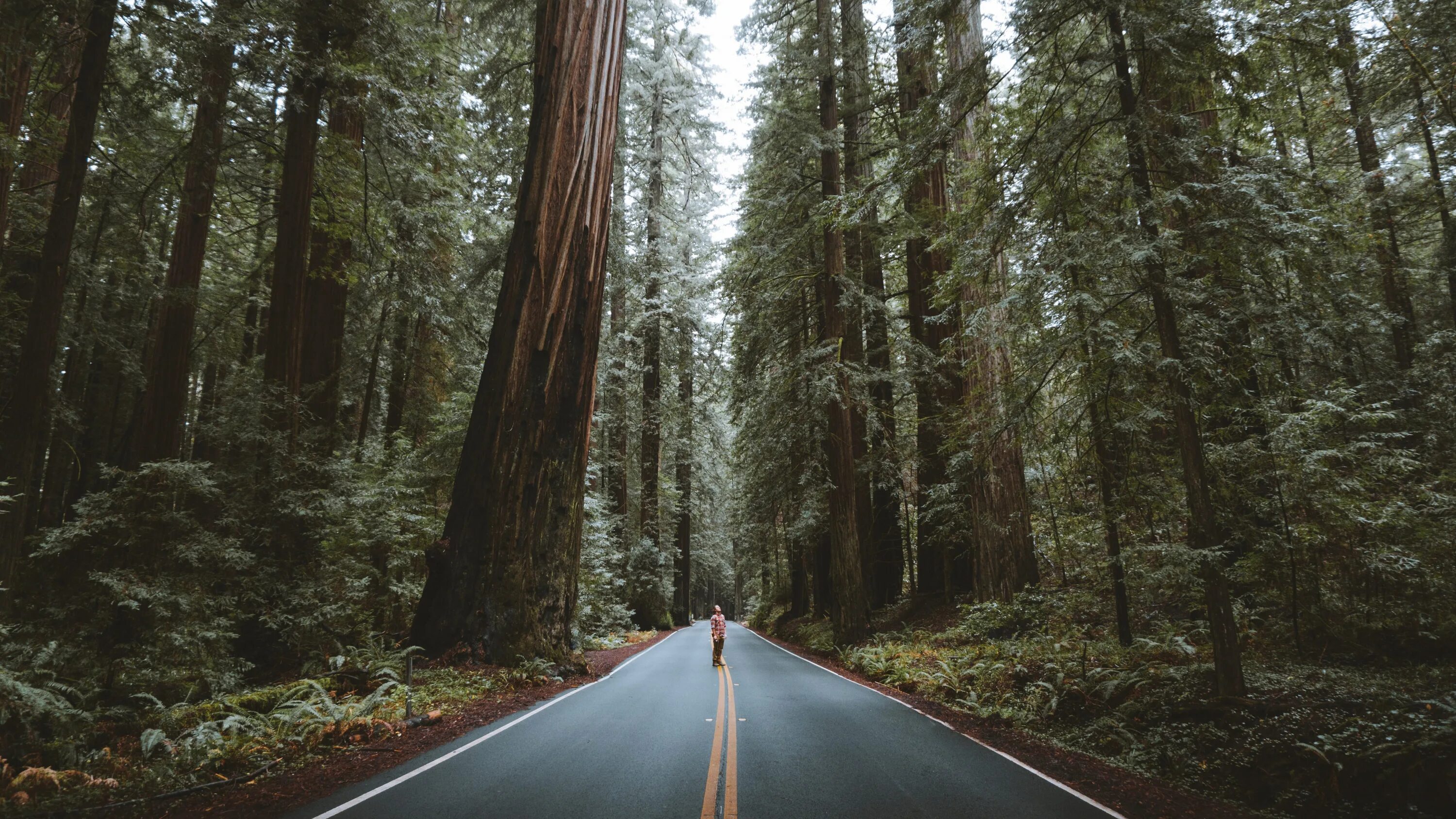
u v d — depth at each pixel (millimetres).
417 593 14492
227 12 11180
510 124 19188
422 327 21234
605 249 14906
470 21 21469
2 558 8156
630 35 31031
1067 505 11555
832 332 17438
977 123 9516
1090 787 5664
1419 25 9047
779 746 7008
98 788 5488
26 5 9234
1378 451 8141
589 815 4793
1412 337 13258
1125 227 7207
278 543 12047
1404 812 4789
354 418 23172
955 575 18156
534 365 13273
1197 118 9930
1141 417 8344
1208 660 8367
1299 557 8070
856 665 14328
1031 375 8695
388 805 5012
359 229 16719
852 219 10281
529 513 12898
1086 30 9219
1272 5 7309
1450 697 5598
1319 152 15367
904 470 21281
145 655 8859
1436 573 7617
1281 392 8219
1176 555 7074
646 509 31828
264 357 14938
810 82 20359
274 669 11250
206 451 17141
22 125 11758
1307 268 7594
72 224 9125
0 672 6285
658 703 9867
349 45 13703
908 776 5891
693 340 32969
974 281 9273
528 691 10930
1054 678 9125
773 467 21047
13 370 13227
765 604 43156
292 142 13664
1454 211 12539
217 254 24328
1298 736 5832
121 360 19844
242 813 4980
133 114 13133
